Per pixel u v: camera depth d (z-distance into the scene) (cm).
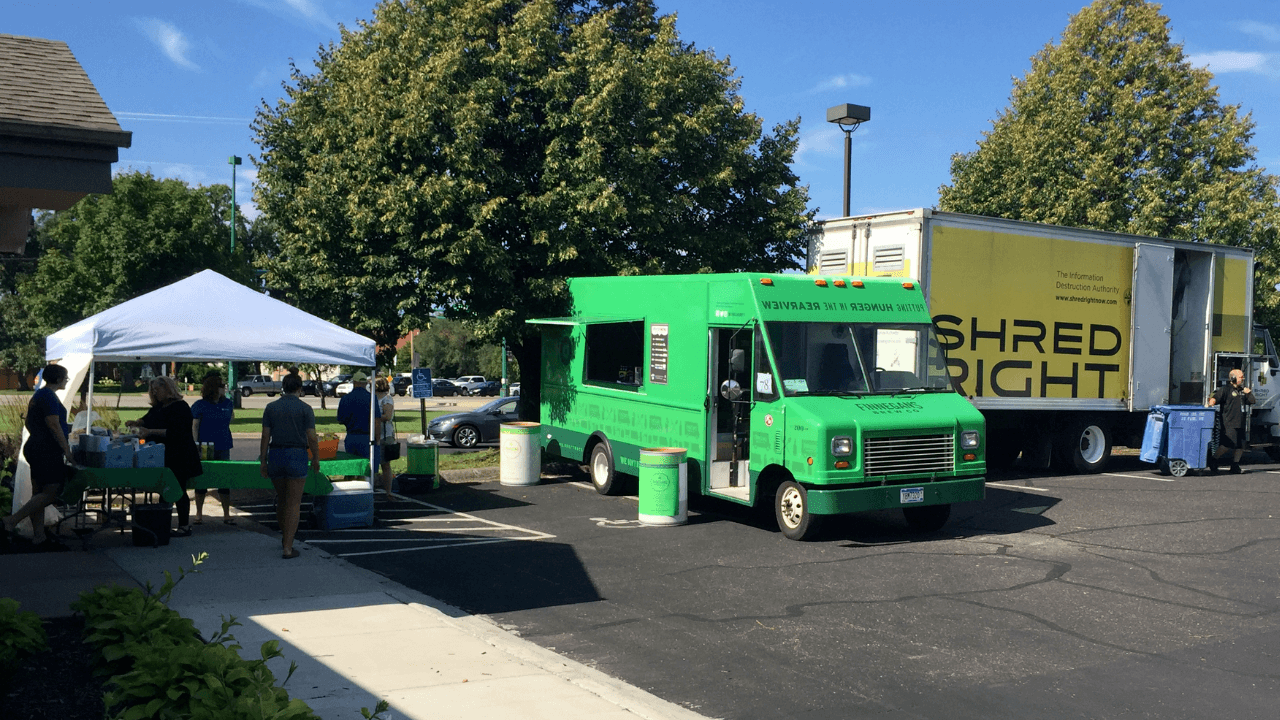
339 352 1159
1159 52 2867
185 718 403
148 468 972
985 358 1528
